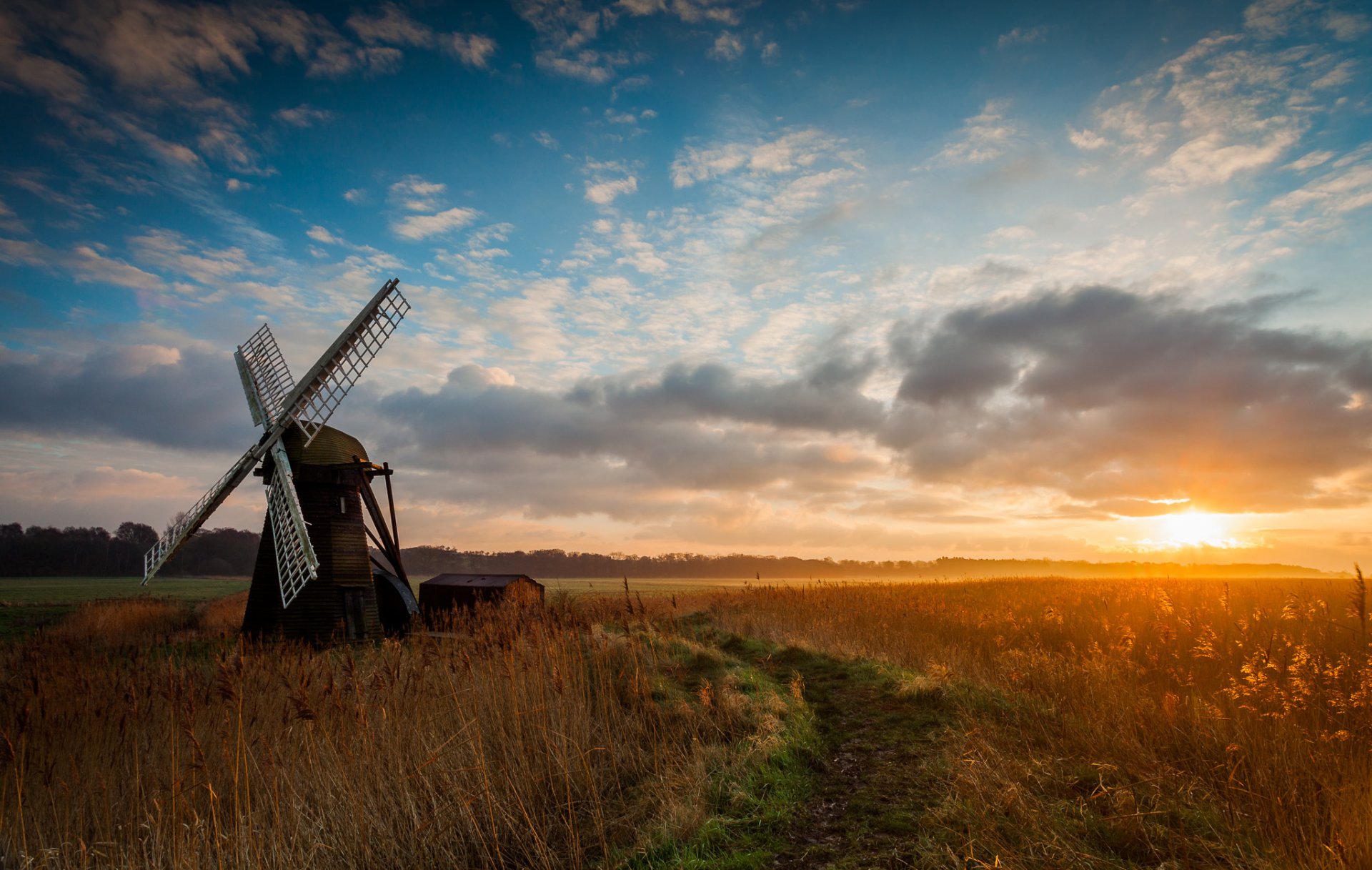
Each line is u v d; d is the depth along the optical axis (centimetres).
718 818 740
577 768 904
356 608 2473
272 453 2538
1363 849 517
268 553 2439
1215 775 701
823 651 1512
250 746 916
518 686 1030
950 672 1183
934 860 599
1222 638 1144
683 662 1381
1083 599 1983
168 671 1048
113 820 794
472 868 721
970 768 757
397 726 894
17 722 823
